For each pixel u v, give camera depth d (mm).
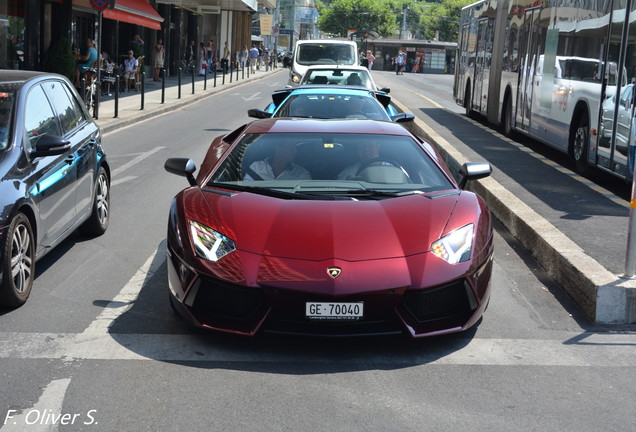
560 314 5230
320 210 4695
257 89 33500
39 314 4902
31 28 20547
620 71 9281
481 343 4609
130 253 6457
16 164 5145
